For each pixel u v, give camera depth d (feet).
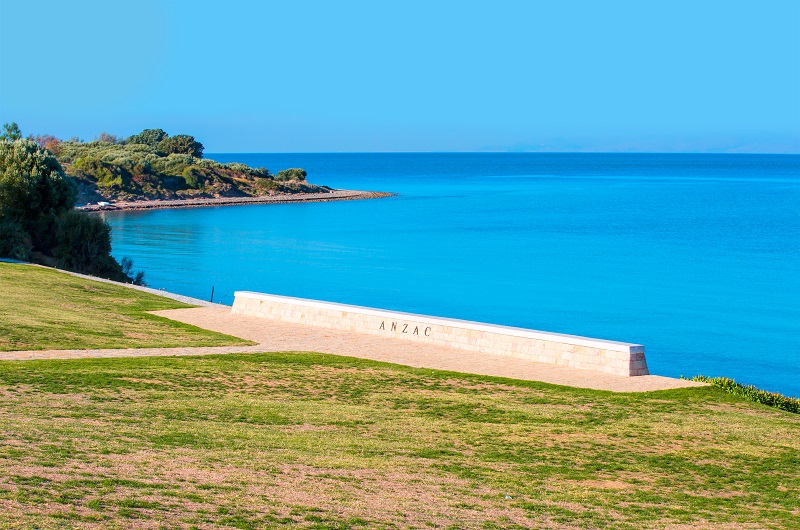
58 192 229.25
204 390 88.38
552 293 240.53
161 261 292.61
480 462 66.80
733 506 59.41
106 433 65.77
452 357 111.65
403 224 436.35
